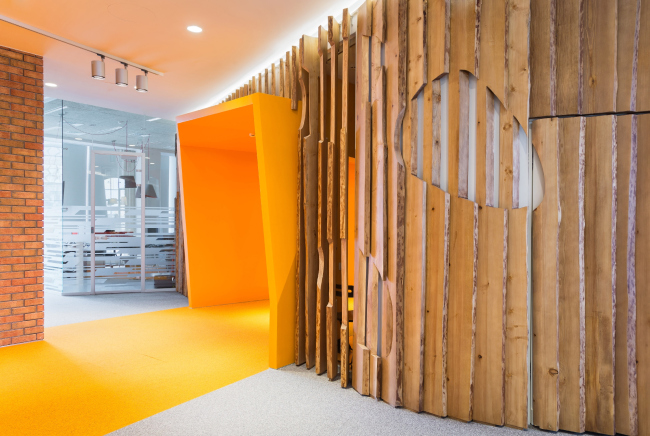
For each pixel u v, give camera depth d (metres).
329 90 4.52
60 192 8.45
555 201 3.00
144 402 3.39
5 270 4.84
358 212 3.71
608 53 2.92
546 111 3.02
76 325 5.86
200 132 5.98
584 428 2.98
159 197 8.77
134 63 5.45
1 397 3.45
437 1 3.23
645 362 2.89
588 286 2.98
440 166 3.27
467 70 3.14
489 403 3.09
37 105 5.14
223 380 3.88
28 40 4.75
